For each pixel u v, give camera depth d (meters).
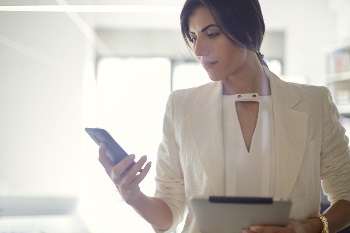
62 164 5.42
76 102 5.99
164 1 4.70
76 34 5.96
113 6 4.78
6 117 4.47
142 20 7.03
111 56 7.76
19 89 4.61
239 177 1.26
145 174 1.24
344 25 6.51
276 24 7.31
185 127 1.35
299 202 1.25
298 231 1.14
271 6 6.77
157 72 7.78
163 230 1.41
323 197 2.02
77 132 5.96
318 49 7.07
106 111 7.66
